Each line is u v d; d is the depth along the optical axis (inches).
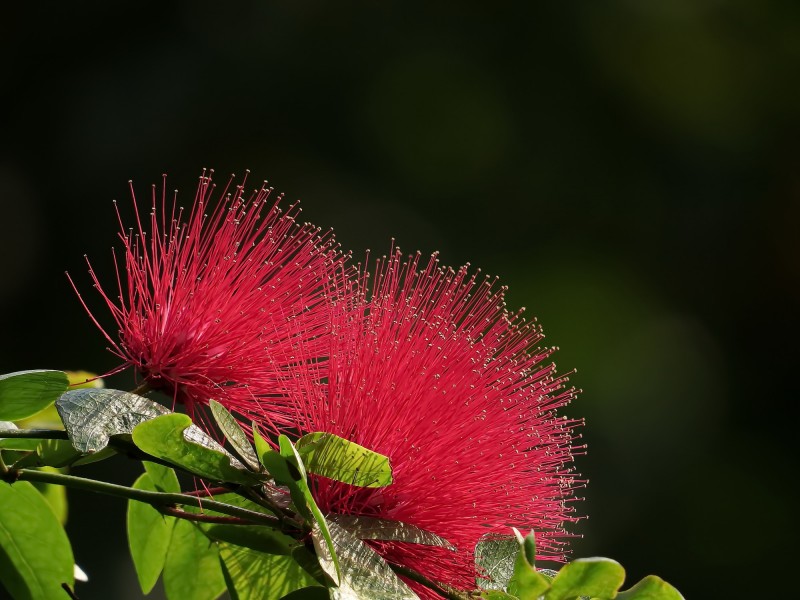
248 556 137.3
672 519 432.1
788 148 479.5
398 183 448.8
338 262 136.0
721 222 469.4
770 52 484.4
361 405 126.0
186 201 413.1
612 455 431.2
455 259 449.7
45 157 409.1
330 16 446.9
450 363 128.2
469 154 456.8
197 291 133.5
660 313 458.9
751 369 462.6
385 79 447.8
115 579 337.1
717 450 449.4
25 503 147.1
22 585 150.0
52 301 398.6
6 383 121.0
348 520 120.5
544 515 132.8
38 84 413.4
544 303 451.8
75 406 116.9
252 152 425.7
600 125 465.7
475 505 127.8
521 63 463.8
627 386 443.8
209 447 116.1
